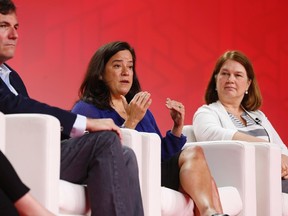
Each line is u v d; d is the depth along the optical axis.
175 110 6.03
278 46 9.70
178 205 5.36
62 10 8.73
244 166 6.15
